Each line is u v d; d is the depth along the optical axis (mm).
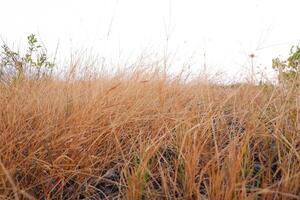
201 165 1643
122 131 1951
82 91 2244
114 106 2029
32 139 1711
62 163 1637
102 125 1900
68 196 1543
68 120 1812
